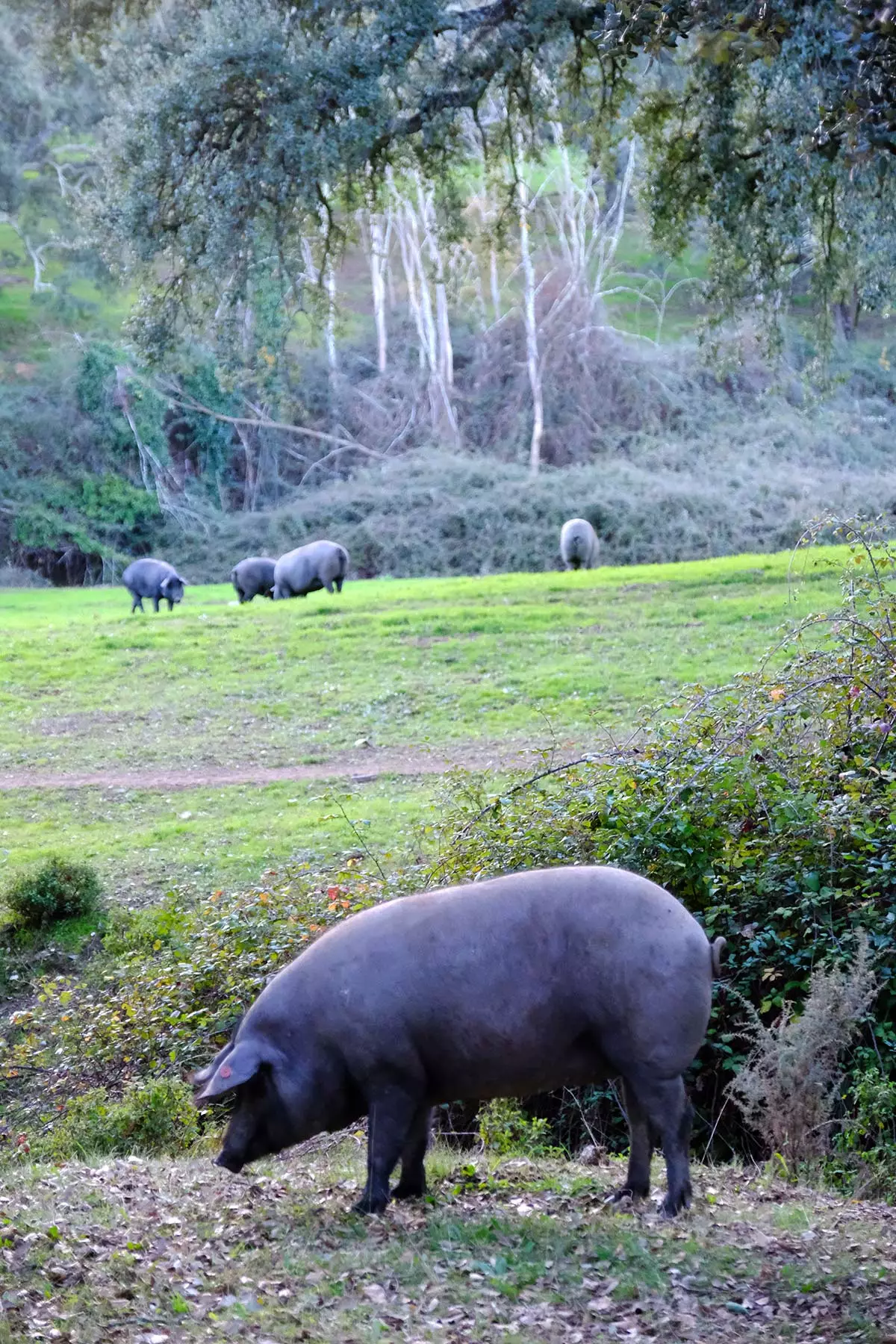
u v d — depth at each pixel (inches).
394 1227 239.8
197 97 791.7
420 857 522.6
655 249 994.7
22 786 826.2
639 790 427.8
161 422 2461.9
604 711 832.9
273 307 939.3
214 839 697.0
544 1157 325.7
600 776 458.9
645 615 1111.6
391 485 2342.5
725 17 329.4
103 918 602.5
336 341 2723.9
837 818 392.5
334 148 785.6
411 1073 241.4
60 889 602.9
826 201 879.7
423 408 2647.6
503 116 1139.9
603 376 2549.2
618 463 2310.5
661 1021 234.2
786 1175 296.5
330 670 1046.4
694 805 416.2
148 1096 378.3
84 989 520.7
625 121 984.9
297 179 804.0
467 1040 239.0
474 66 858.8
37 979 565.9
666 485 2146.9
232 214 805.2
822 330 959.6
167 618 1314.0
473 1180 278.1
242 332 937.5
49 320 2605.8
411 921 245.4
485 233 1005.8
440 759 796.6
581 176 2662.4
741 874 404.5
